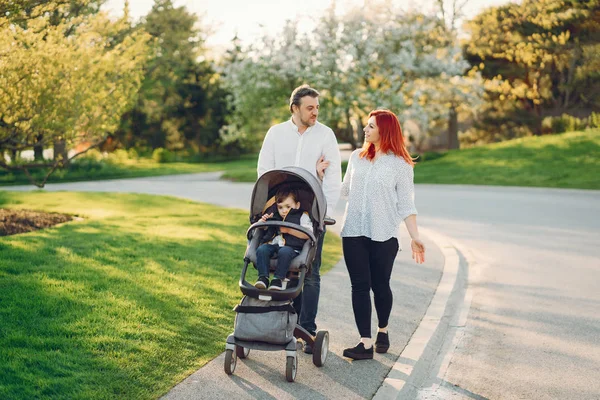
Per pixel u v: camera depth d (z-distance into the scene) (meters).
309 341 5.61
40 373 4.82
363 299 5.78
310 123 5.99
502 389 5.29
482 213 17.61
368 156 5.89
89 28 16.56
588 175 26.81
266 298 5.12
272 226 5.68
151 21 58.38
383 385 5.07
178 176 41.56
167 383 4.89
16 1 11.58
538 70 52.19
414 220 5.80
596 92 49.72
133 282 7.79
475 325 7.18
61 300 6.69
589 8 46.72
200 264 9.33
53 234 11.45
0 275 7.63
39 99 13.65
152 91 59.72
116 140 61.59
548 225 15.01
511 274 9.85
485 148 37.53
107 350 5.41
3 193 22.59
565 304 7.98
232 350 5.13
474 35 53.62
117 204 19.33
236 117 43.50
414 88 40.28
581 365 5.83
